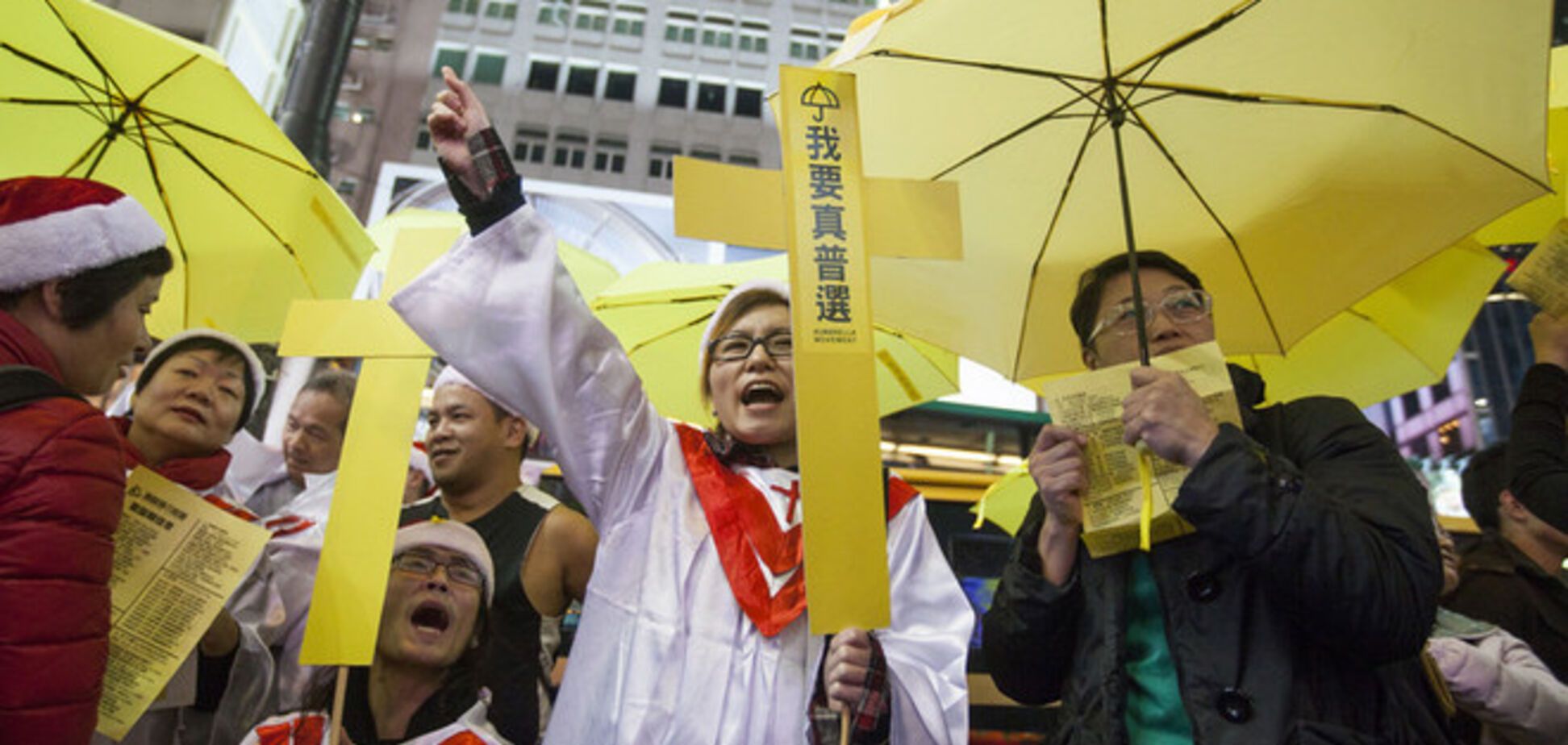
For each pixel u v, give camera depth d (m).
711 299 2.90
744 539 1.55
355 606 1.53
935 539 1.71
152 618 1.50
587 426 1.59
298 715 1.78
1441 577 1.21
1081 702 1.40
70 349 1.31
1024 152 2.01
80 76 2.05
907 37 1.81
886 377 3.07
